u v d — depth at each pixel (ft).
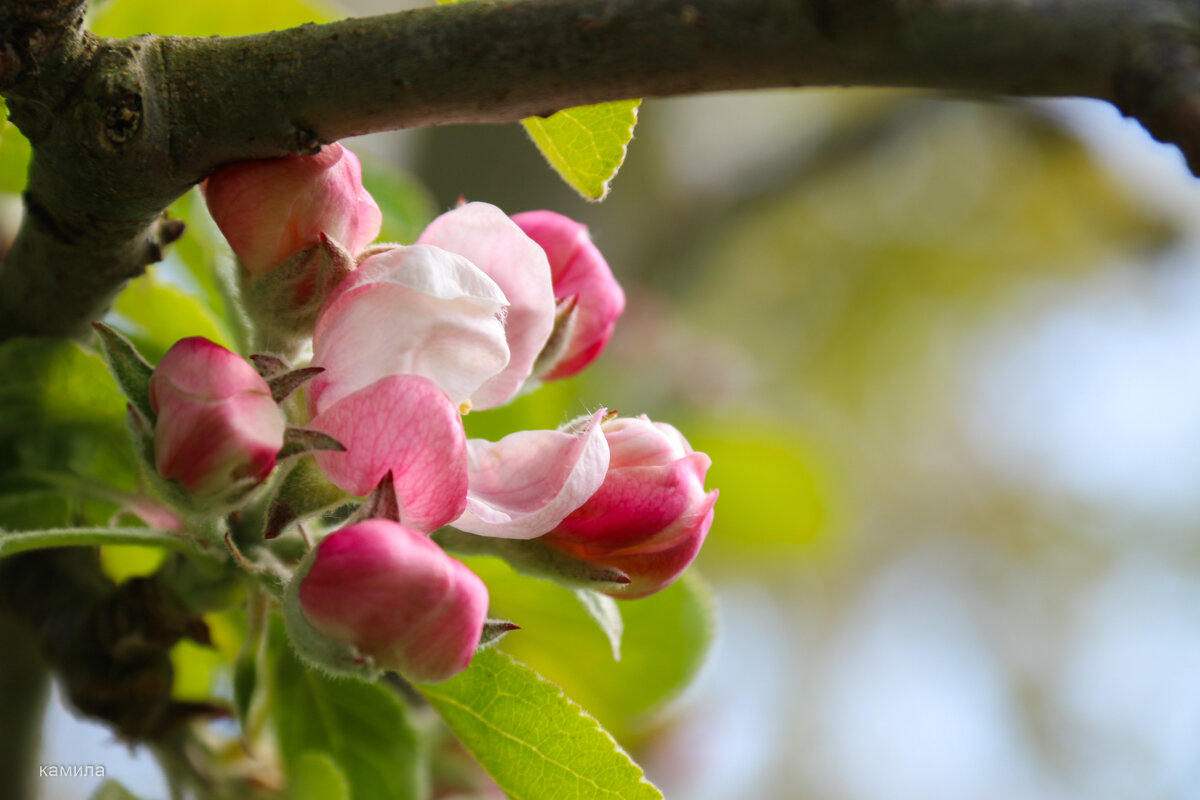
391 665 0.98
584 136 1.07
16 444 1.10
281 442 0.98
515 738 1.08
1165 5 0.91
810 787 4.44
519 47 0.96
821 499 1.90
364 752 1.15
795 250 4.07
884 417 4.64
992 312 4.46
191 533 1.04
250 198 1.01
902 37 0.93
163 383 0.98
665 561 1.05
